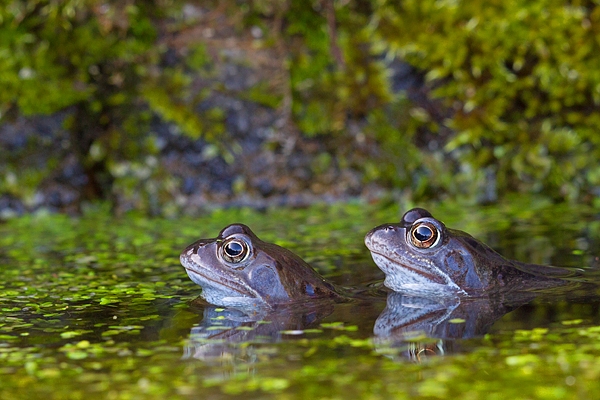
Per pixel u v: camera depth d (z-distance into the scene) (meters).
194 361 6.36
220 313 7.99
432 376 5.84
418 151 16.94
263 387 5.71
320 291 8.52
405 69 16.83
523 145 16.73
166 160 16.86
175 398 5.56
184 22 16.77
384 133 16.88
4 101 16.25
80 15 16.41
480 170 16.83
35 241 13.39
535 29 16.25
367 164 17.03
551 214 14.54
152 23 16.69
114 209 16.69
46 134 16.52
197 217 15.55
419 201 16.77
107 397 5.62
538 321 7.33
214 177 16.97
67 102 16.42
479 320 7.43
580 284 8.79
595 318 7.36
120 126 16.78
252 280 8.32
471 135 16.62
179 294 8.99
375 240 8.81
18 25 16.12
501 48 16.42
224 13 16.78
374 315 7.73
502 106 16.67
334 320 7.57
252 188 16.98
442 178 16.86
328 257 11.02
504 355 6.29
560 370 5.89
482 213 14.94
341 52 16.69
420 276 8.70
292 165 17.05
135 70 16.70
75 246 12.74
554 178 16.56
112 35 16.53
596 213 14.44
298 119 16.88
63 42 16.36
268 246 8.70
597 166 16.55
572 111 16.64
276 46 16.77
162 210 16.64
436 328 7.18
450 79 16.83
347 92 16.80
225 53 16.81
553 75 16.39
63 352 6.71
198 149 16.88
